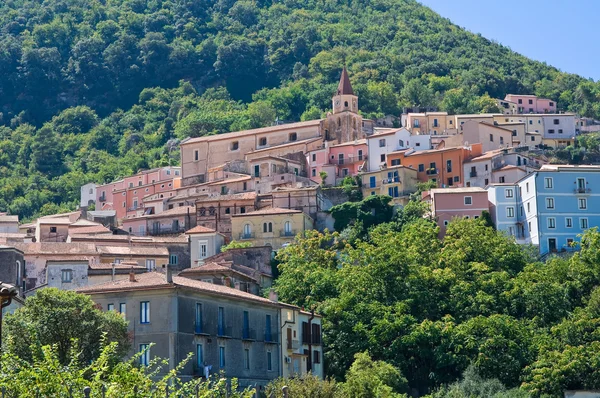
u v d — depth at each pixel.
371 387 167.25
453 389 173.12
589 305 199.00
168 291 152.62
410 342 186.00
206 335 156.75
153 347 151.38
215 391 86.06
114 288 154.75
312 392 145.88
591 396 173.62
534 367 179.75
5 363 80.50
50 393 74.62
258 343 167.75
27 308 132.12
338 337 190.25
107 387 75.44
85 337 131.38
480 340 185.62
